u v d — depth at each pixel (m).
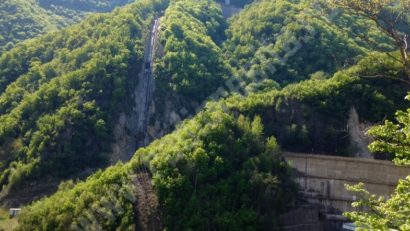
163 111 151.50
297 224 94.69
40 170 121.06
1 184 120.00
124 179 92.94
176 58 156.75
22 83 150.62
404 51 46.03
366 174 100.50
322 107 110.31
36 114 134.75
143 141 148.88
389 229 36.31
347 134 106.19
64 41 171.38
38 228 88.38
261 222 88.31
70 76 144.88
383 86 110.31
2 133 129.38
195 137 102.69
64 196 94.06
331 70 138.00
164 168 94.31
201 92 149.12
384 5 48.22
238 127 105.25
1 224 104.44
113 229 86.19
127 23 178.00
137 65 164.75
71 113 132.75
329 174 102.19
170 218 87.12
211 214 87.94
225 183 93.06
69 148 127.44
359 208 99.00
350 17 132.12
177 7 195.75
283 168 99.81
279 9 170.12
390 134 39.62
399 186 37.81
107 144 136.00
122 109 148.12
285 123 111.19
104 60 152.88
